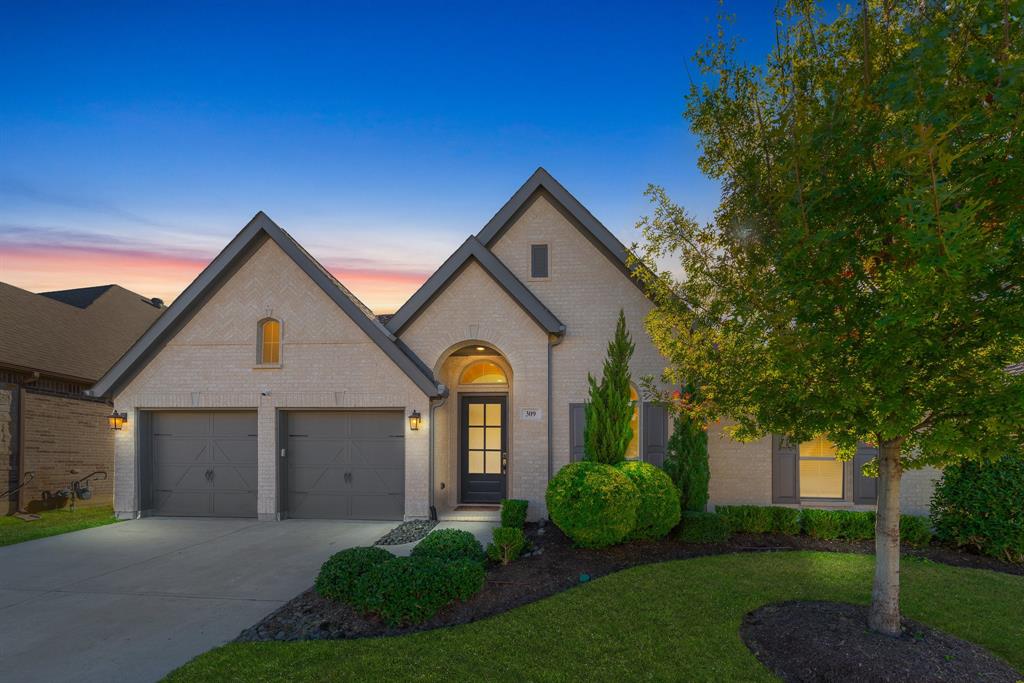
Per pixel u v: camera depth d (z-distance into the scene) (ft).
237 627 21.49
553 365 40.68
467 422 45.55
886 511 19.81
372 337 40.14
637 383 40.04
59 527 38.40
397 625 20.90
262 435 41.32
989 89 13.93
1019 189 13.89
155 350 42.37
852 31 19.49
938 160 13.51
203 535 36.29
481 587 23.76
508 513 35.86
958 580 26.08
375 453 41.27
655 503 30.37
